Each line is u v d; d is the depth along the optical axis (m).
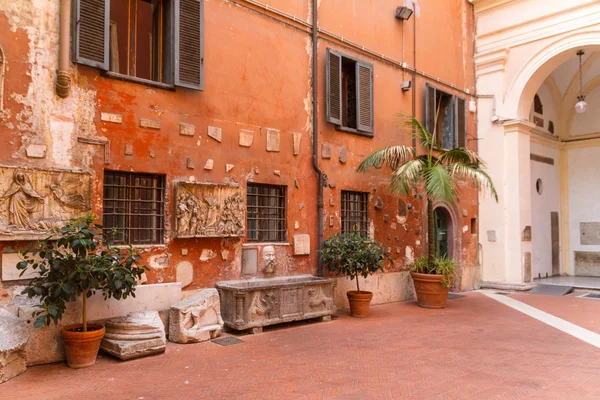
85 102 6.61
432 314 9.61
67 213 6.30
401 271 11.44
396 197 11.45
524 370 5.81
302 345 6.92
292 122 9.27
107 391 4.90
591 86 16.70
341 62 10.26
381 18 11.39
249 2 8.63
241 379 5.34
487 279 13.84
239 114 8.39
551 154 17.09
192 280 7.60
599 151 16.69
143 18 9.30
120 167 6.89
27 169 5.98
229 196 8.04
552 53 12.84
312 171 9.60
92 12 6.63
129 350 5.98
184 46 7.57
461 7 14.01
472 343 7.16
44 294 5.37
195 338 6.92
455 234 13.23
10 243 5.85
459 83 13.70
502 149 13.69
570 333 7.89
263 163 8.71
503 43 13.80
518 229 13.35
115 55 8.79
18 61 6.07
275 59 9.03
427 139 10.45
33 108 6.15
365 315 9.21
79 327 5.93
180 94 7.61
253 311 7.57
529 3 13.29
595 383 5.33
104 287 5.70
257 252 8.52
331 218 9.86
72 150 6.45
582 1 12.29
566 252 17.28
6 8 6.01
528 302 11.26
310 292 8.48
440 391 5.03
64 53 6.34
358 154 10.62
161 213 7.39
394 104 11.62
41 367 5.69
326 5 10.12
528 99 13.66
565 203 17.42
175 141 7.50
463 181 13.55
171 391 4.92
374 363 6.05
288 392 4.94
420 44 12.45
